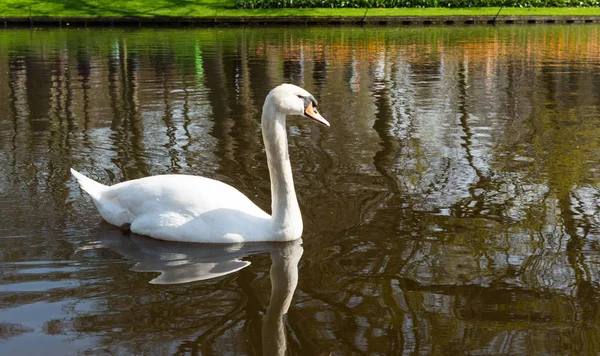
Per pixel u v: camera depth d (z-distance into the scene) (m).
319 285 5.13
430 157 9.01
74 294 4.96
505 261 5.59
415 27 30.45
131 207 6.32
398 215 6.76
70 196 7.32
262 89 14.38
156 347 4.20
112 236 6.20
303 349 4.18
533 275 5.31
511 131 10.60
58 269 5.43
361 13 32.91
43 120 11.22
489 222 6.57
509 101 13.20
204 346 4.21
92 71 16.94
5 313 4.66
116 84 14.97
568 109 12.42
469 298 4.90
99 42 23.89
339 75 16.61
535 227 6.42
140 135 10.13
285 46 22.97
